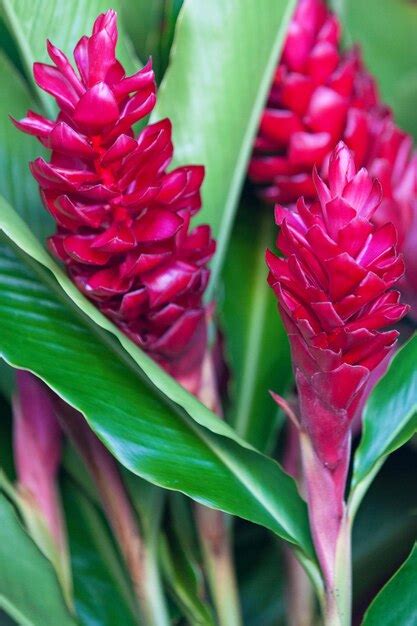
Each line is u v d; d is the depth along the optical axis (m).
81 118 0.69
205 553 0.80
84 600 0.85
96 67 0.70
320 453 0.72
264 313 0.90
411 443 0.90
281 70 0.86
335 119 0.85
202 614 0.80
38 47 0.80
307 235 0.66
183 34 0.81
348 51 0.96
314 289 0.66
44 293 0.76
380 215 0.84
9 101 0.81
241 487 0.74
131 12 0.94
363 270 0.65
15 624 0.85
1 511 0.77
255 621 0.89
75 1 0.80
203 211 0.83
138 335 0.74
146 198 0.71
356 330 0.67
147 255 0.71
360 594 0.88
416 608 0.75
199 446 0.74
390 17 1.08
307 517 0.75
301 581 0.84
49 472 0.80
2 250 0.77
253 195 0.94
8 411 0.87
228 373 0.88
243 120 0.83
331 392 0.69
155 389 0.75
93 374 0.74
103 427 0.72
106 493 0.78
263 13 0.82
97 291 0.72
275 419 0.87
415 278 0.88
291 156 0.85
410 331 0.92
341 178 0.68
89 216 0.71
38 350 0.74
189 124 0.82
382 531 0.89
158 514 0.79
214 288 0.82
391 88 1.08
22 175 0.81
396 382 0.77
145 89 0.70
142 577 0.79
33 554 0.78
